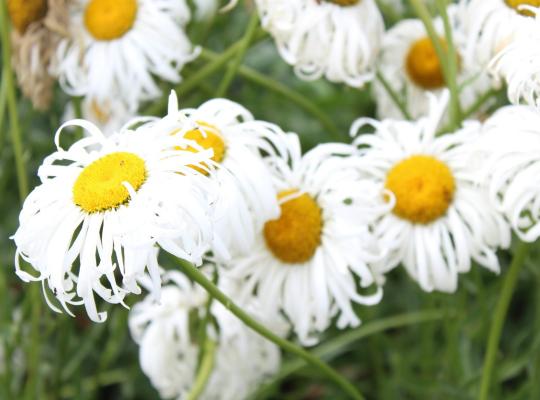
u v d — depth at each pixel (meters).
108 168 0.52
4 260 0.76
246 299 0.59
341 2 0.64
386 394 0.69
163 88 0.70
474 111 0.65
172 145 0.52
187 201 0.51
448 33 0.62
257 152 0.57
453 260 0.58
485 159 0.57
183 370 0.65
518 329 0.73
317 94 0.80
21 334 0.68
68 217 0.52
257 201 0.55
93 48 0.66
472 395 0.64
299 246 0.58
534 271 0.66
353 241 0.57
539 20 0.58
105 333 0.75
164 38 0.66
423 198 0.58
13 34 0.67
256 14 0.64
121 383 0.76
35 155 0.77
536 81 0.56
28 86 0.67
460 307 0.65
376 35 0.64
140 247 0.50
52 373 0.70
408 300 0.73
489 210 0.57
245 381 0.65
